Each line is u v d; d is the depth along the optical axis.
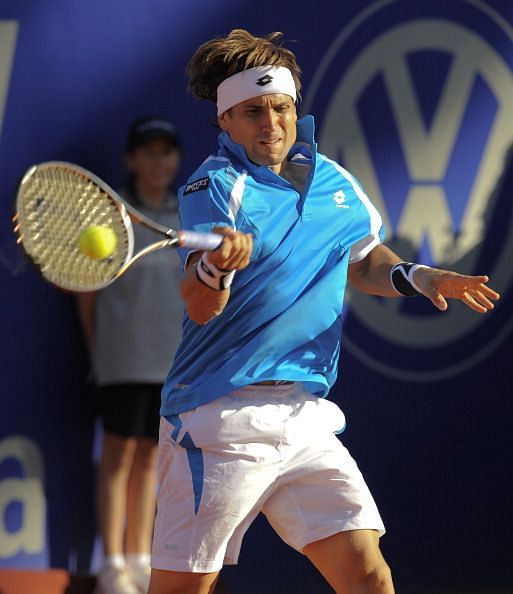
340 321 11.68
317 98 20.55
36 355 19.00
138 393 18.41
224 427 11.09
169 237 9.79
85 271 9.58
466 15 21.31
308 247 11.30
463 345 21.36
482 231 21.44
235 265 9.87
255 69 11.27
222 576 19.94
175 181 19.59
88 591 19.00
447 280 11.56
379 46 20.91
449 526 21.20
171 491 11.36
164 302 18.42
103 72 19.36
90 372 19.19
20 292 18.91
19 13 18.89
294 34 20.39
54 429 19.09
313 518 11.35
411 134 21.09
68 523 19.17
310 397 11.59
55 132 19.09
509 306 21.58
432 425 21.17
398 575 20.91
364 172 20.86
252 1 20.16
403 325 21.06
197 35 19.86
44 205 9.41
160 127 18.52
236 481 11.08
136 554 18.61
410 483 21.02
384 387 20.95
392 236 21.02
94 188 9.63
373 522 11.31
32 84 18.98
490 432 21.47
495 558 21.39
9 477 18.81
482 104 21.41
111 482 18.48
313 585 20.31
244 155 11.33
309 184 11.39
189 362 11.41
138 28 19.55
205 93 11.82
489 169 21.45
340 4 20.66
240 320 11.14
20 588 18.59
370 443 20.81
